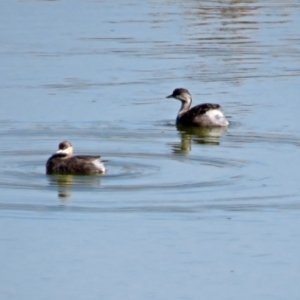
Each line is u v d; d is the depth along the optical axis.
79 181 21.59
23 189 21.02
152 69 34.88
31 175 22.05
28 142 25.17
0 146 24.75
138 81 32.97
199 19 45.22
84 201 20.33
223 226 19.12
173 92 28.81
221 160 23.53
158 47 38.69
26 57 36.59
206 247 18.17
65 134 26.08
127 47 38.59
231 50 38.41
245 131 26.67
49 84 32.22
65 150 22.36
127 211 19.80
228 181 21.75
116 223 19.17
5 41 39.69
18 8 47.53
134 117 28.22
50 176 21.98
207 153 24.25
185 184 21.45
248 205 20.23
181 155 24.05
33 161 23.33
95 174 21.98
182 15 45.97
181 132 26.95
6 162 23.20
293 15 46.47
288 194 20.84
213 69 35.06
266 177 22.03
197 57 37.12
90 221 19.33
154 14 46.09
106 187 21.20
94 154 24.02
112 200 20.38
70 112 28.48
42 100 29.94
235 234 18.78
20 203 20.17
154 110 29.23
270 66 35.50
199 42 39.88
